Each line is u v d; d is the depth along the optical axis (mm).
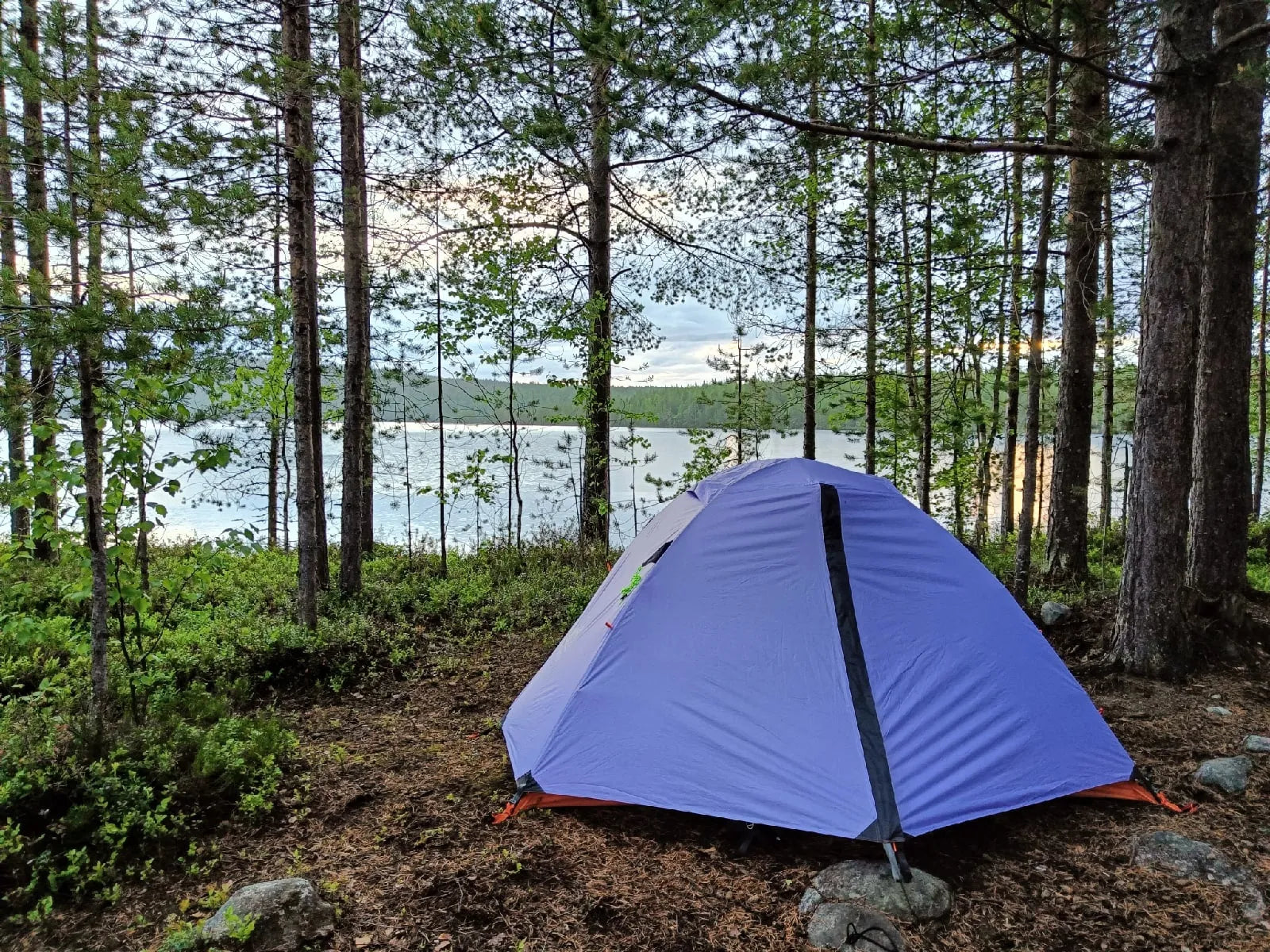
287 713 4938
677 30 3908
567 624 7238
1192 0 4105
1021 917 2762
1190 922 2693
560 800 3592
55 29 4016
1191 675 5105
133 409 4082
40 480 4039
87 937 2676
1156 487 5039
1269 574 8930
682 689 3611
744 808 3283
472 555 11047
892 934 2623
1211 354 5852
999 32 4465
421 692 5422
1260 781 3703
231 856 3197
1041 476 15883
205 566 5098
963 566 3869
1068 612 6324
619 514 15430
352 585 7559
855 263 10062
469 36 4188
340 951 2574
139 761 3564
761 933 2701
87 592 4109
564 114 4430
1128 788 3553
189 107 5457
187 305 3713
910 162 7348
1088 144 5691
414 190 7574
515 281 9234
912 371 10758
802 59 4164
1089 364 8031
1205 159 4621
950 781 3225
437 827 3439
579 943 2643
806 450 10750
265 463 10656
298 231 6016
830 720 3342
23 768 3332
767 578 3754
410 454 13633
